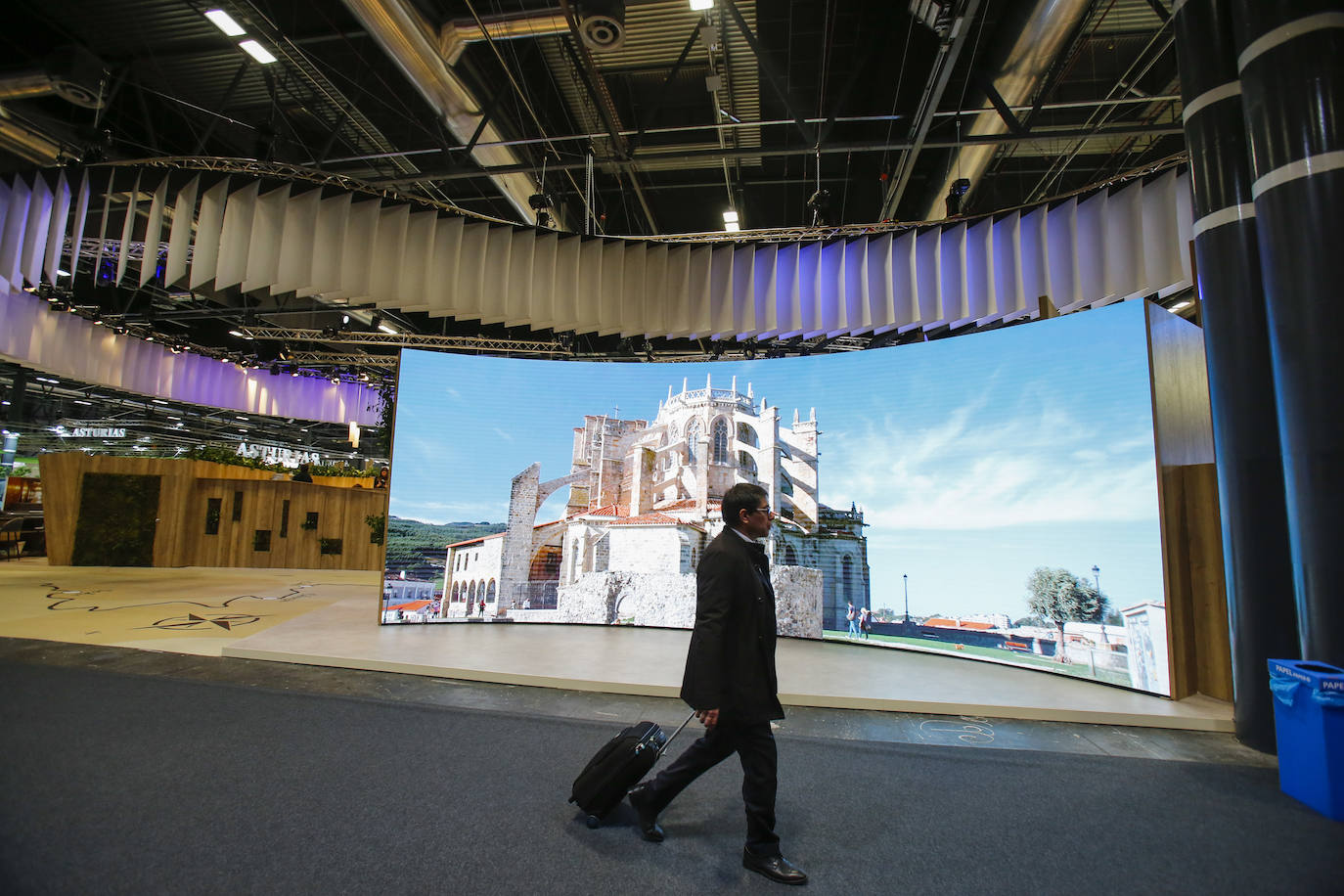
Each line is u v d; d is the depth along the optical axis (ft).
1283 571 11.43
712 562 7.24
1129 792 9.32
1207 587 14.23
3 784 8.55
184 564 41.16
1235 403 12.22
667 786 7.36
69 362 36.63
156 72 26.09
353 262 23.75
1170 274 19.71
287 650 16.94
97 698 12.67
